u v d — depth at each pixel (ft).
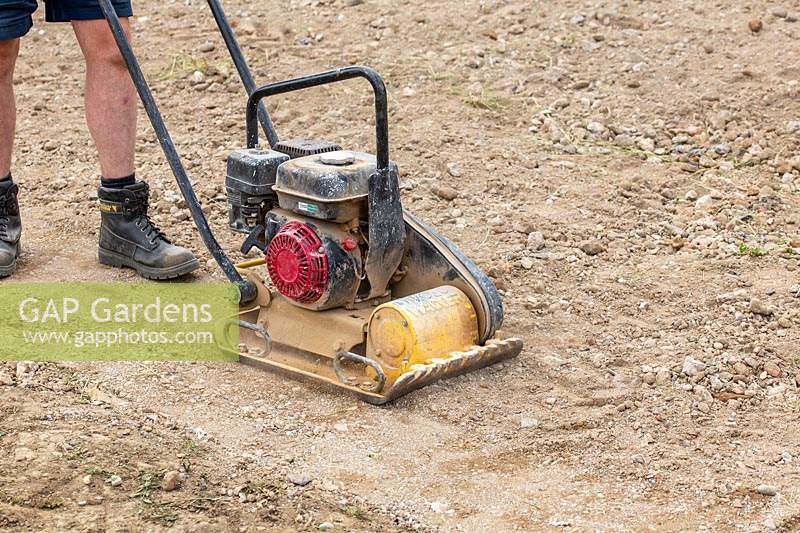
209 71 49.57
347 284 26.61
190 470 23.26
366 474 23.54
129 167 32.94
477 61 48.52
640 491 23.26
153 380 27.27
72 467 23.03
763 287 32.50
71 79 50.85
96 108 32.14
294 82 27.02
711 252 34.94
